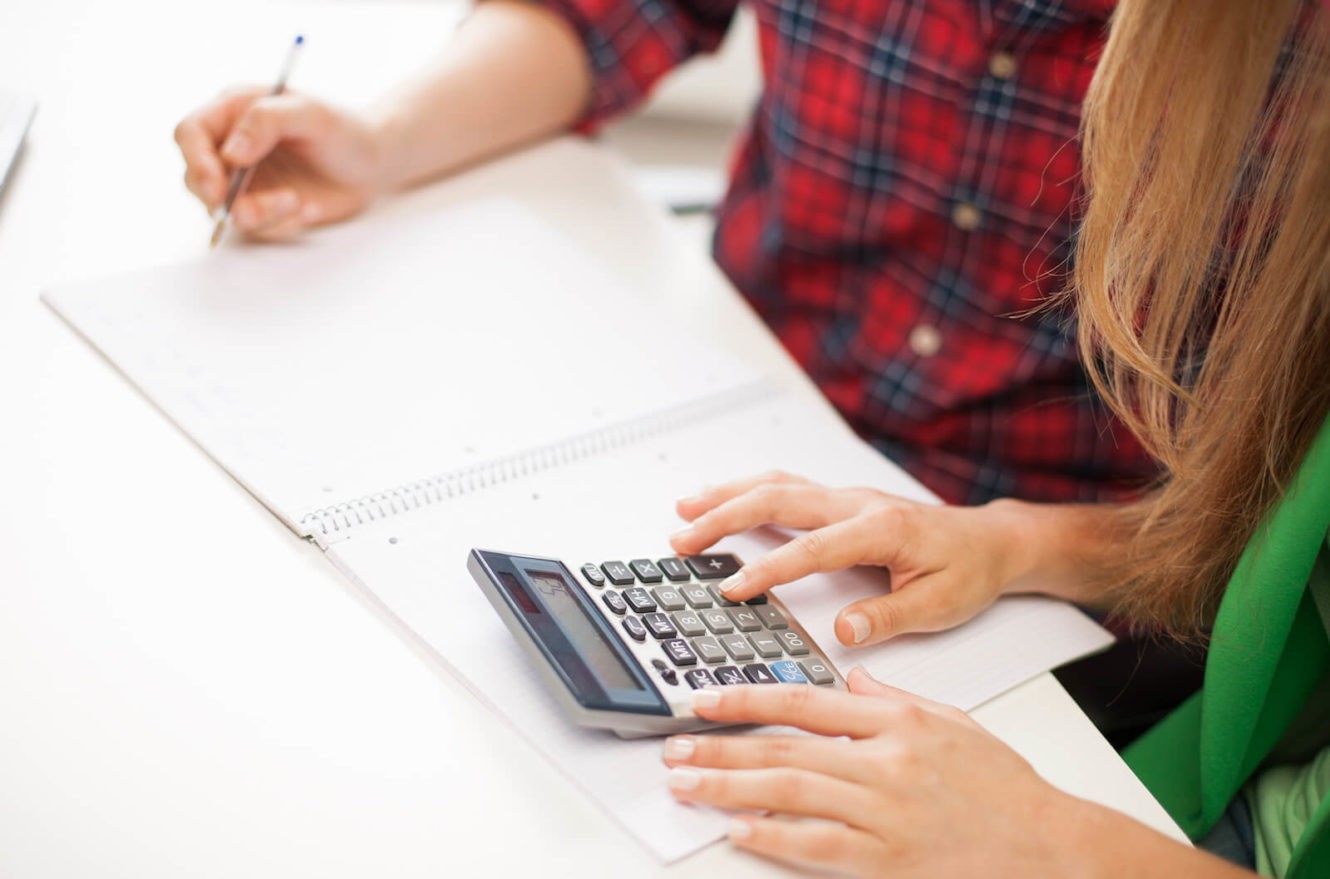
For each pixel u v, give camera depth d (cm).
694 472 66
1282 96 60
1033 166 80
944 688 56
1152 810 52
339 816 44
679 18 99
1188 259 61
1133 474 84
